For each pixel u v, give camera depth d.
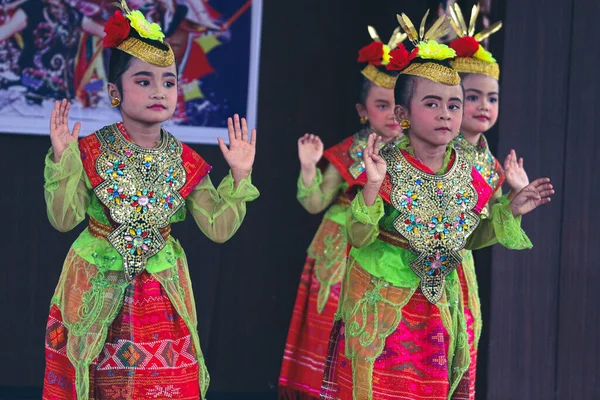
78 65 11.70
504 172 8.75
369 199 7.17
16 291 11.99
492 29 9.50
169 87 7.32
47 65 11.63
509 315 10.40
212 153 12.38
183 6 11.96
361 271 7.68
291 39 12.63
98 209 7.28
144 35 7.26
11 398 11.83
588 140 10.46
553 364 10.56
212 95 12.10
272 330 12.84
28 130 11.63
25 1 11.54
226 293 12.67
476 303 8.85
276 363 12.86
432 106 7.41
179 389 7.28
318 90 12.74
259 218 12.72
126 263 7.12
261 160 12.66
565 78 10.35
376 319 7.47
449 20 9.07
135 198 7.18
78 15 11.66
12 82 11.57
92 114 11.75
